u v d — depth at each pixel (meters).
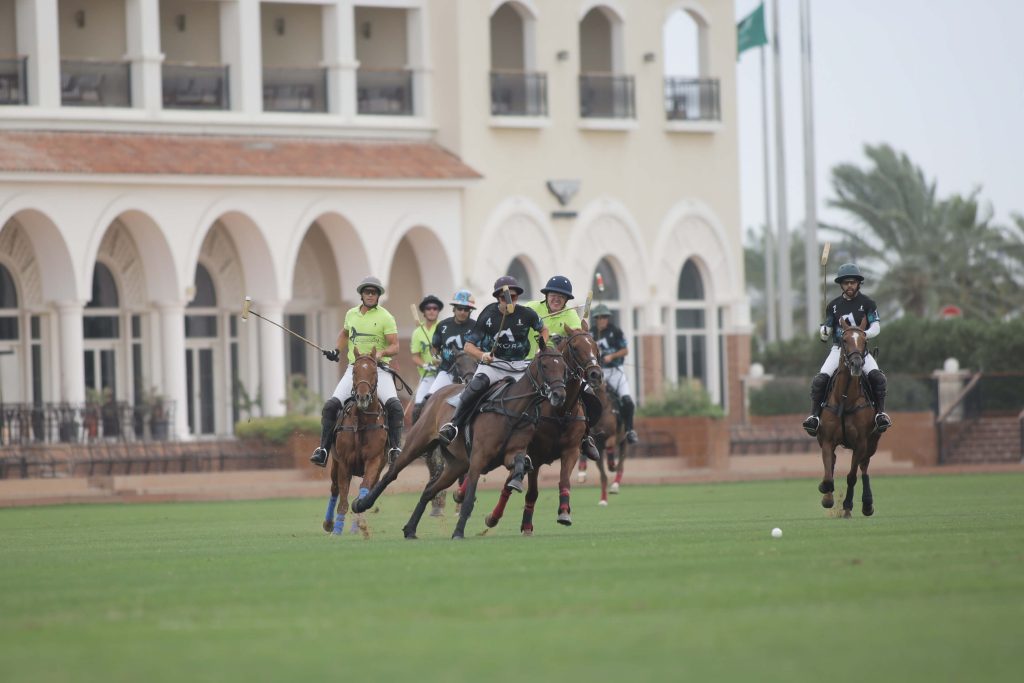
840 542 30.12
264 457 69.38
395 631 20.28
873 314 37.56
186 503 58.69
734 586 23.44
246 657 18.69
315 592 24.02
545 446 33.31
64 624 21.47
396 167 77.75
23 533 41.81
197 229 73.06
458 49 80.56
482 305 80.94
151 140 74.25
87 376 74.81
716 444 76.62
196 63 78.31
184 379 73.94
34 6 72.00
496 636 19.73
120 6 77.44
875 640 18.94
